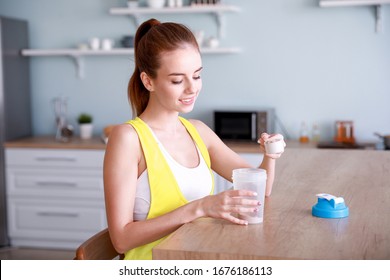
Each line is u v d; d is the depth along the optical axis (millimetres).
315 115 4738
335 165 2398
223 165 2027
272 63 4773
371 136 4660
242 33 4801
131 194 1690
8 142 4758
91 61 5137
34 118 5273
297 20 4695
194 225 1538
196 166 1856
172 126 1852
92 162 4566
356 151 2754
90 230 4633
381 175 2195
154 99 1806
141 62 1726
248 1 4766
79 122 5004
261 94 4820
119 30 5066
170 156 1786
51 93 5242
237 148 4352
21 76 5078
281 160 2514
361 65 4625
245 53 4812
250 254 1297
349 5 4508
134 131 1751
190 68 1647
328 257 1278
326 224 1544
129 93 1900
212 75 4887
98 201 4598
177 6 4750
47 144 4637
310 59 4707
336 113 4703
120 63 5082
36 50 5012
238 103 4863
